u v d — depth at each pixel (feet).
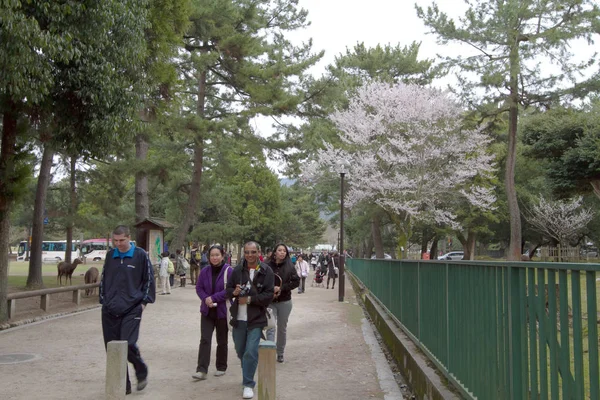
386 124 103.55
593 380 9.18
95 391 23.02
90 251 274.57
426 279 25.57
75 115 41.09
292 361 30.42
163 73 52.95
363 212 120.16
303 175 109.81
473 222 147.23
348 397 22.70
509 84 93.81
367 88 111.14
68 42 35.60
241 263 23.24
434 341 23.25
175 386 24.02
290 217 242.78
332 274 95.86
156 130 79.41
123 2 39.91
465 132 101.04
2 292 41.57
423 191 100.78
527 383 12.43
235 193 210.38
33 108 41.50
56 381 24.75
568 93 91.86
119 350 17.53
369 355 32.30
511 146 104.53
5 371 26.78
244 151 102.47
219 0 82.43
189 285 95.76
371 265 64.54
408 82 139.13
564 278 10.37
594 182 93.40
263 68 93.04
